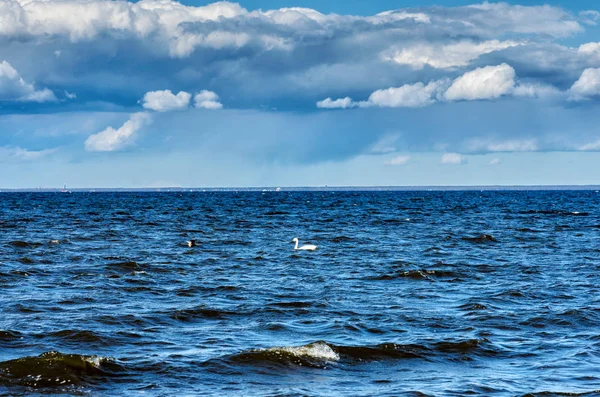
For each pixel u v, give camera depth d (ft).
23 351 97.19
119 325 113.70
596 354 97.76
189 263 201.57
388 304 135.03
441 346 101.09
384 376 88.53
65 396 80.12
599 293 148.87
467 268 189.88
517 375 88.53
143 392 81.71
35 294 142.41
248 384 84.89
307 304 133.39
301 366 92.02
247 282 165.07
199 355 95.71
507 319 119.85
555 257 220.02
